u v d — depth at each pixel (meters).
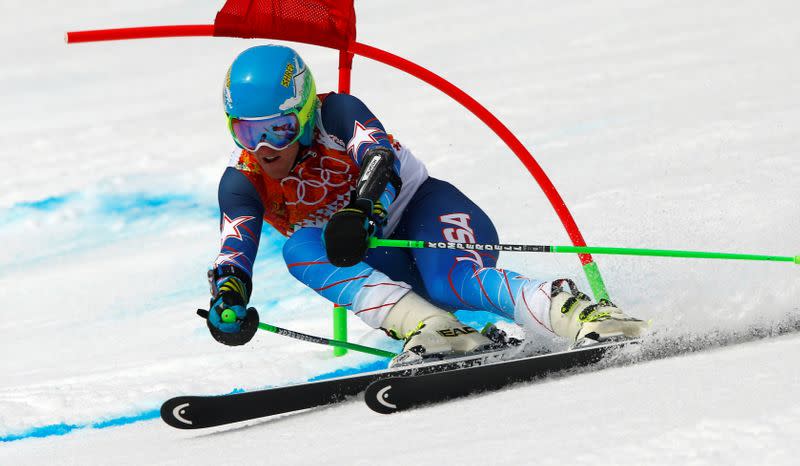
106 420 13.71
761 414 6.96
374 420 9.95
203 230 28.72
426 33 66.50
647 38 51.88
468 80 46.88
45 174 38.91
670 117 31.62
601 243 18.84
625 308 13.09
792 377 8.02
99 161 39.88
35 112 57.78
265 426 11.02
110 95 60.44
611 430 7.32
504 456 7.22
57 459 11.40
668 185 23.00
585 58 48.50
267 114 12.09
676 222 19.41
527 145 31.66
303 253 12.96
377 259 13.74
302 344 16.86
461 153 31.69
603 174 25.70
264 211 13.41
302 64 12.52
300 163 12.94
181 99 54.75
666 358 10.38
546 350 12.09
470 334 11.78
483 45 58.34
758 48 42.72
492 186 26.69
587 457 6.75
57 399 15.06
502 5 76.25
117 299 23.02
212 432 11.43
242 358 16.44
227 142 40.00
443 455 7.60
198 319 19.97
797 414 6.84
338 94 13.05
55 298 24.30
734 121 29.09
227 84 12.28
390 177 11.97
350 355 15.62
